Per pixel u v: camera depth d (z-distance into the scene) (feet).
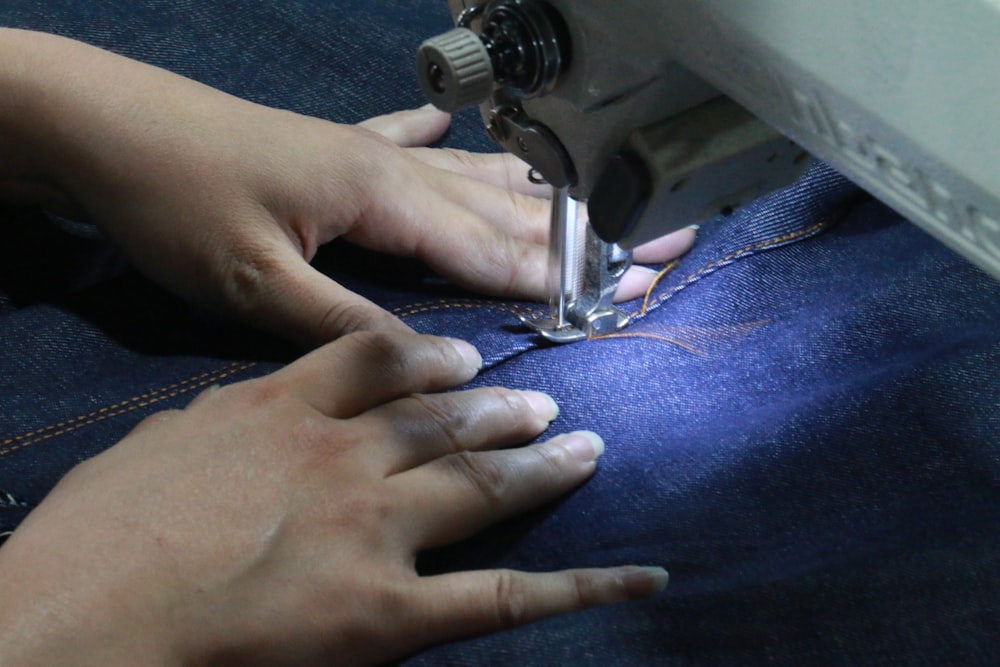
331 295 2.91
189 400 2.91
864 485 2.63
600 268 2.92
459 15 2.43
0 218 3.47
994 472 2.60
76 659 2.15
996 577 2.31
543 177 2.49
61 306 3.11
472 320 3.19
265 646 2.27
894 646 2.21
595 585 2.40
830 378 3.03
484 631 2.39
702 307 3.30
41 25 4.00
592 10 2.04
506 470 2.61
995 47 1.49
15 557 2.29
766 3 1.74
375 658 2.36
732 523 2.61
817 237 3.47
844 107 1.72
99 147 3.06
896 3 1.58
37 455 2.78
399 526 2.47
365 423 2.60
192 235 2.99
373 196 3.10
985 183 1.58
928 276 3.22
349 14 4.27
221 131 3.08
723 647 2.25
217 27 4.14
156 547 2.30
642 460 2.81
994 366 2.78
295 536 2.37
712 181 2.20
